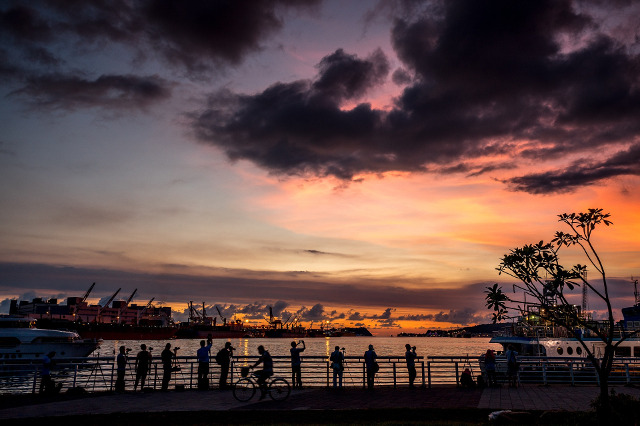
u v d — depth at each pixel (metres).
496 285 14.54
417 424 15.18
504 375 27.59
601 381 13.66
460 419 16.17
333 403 19.69
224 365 24.53
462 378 25.16
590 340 32.94
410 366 24.62
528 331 37.56
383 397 21.34
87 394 23.00
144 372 24.09
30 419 16.27
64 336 59.81
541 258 14.20
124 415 16.94
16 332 57.59
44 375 23.00
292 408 18.48
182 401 20.48
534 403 19.45
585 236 14.20
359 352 192.88
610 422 13.26
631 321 34.38
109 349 169.12
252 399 20.86
